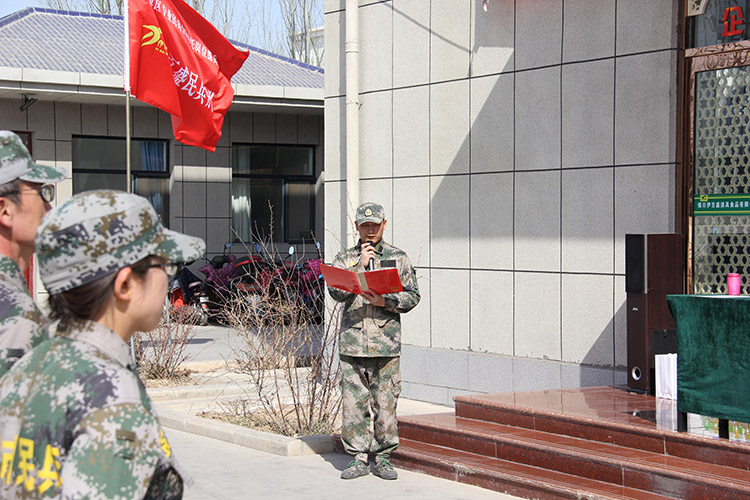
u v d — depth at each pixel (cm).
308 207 1997
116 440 183
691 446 554
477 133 889
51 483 186
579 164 802
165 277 207
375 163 988
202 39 1003
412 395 948
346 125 1000
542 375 822
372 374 638
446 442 679
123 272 196
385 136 977
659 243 714
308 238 1992
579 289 800
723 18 713
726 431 551
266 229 1953
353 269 648
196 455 701
